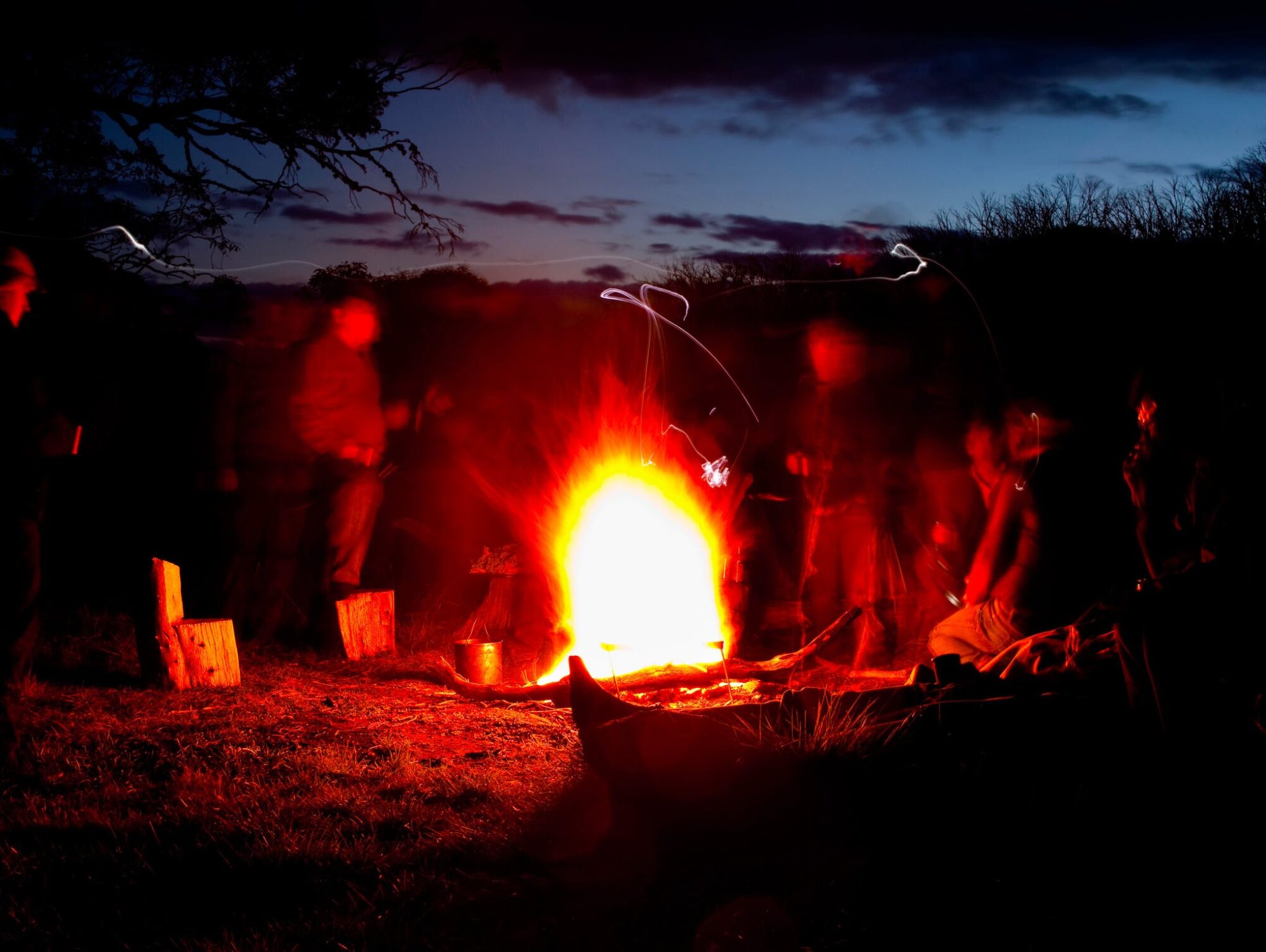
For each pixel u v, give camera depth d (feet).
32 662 20.06
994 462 19.45
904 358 26.40
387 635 23.20
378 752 15.99
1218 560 11.98
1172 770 11.51
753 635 23.62
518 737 17.06
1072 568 17.43
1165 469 14.32
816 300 37.47
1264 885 10.05
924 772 12.20
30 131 29.48
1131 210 31.35
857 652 22.08
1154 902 10.02
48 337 29.45
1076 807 11.32
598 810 12.78
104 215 31.83
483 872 11.51
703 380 34.65
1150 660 11.87
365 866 11.62
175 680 19.81
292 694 19.72
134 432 33.12
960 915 10.07
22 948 9.99
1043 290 29.71
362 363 24.91
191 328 33.91
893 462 23.47
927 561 23.61
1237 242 27.25
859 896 10.48
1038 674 13.99
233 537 24.89
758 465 27.66
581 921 10.47
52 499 32.76
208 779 14.19
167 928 10.38
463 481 29.30
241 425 24.62
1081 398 24.21
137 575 20.11
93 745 15.98
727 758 12.47
